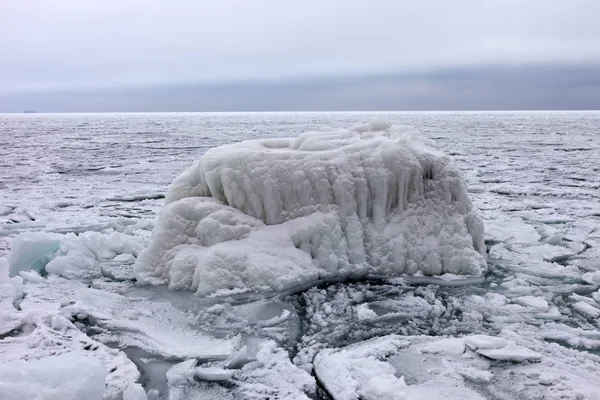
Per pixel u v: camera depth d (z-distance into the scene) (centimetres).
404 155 734
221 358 491
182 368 465
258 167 718
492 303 624
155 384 448
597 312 594
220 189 738
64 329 538
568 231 986
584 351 502
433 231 728
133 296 643
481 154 2550
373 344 514
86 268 747
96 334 543
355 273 696
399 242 711
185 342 527
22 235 750
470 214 752
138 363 485
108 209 1212
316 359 489
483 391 428
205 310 596
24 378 349
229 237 685
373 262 706
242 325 566
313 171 716
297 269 663
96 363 388
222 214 698
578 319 586
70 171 1972
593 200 1323
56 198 1378
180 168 2044
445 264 712
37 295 638
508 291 666
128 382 444
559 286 688
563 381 439
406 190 738
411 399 408
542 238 940
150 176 1825
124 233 927
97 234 821
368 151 746
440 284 688
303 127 5503
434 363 479
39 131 5194
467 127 5600
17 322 547
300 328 562
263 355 493
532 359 479
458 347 508
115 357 488
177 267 665
